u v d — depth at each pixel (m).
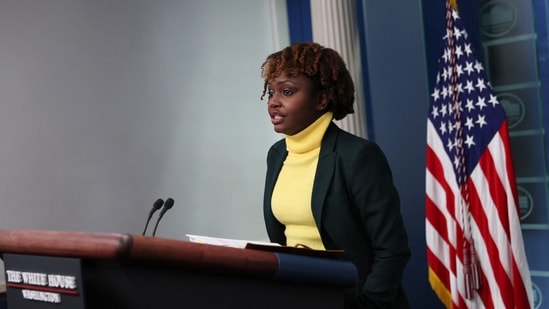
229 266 1.40
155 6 5.25
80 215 4.78
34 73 4.63
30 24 4.63
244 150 5.68
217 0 5.60
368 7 4.80
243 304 1.47
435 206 4.25
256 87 5.78
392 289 2.35
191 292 1.37
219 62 5.58
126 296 1.29
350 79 2.57
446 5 4.33
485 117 4.06
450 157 4.20
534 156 4.38
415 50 4.63
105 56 4.97
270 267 1.48
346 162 2.41
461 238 4.10
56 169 4.69
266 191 2.61
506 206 3.98
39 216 4.60
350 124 4.90
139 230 5.08
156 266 1.30
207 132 5.49
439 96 4.27
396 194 2.48
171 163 5.27
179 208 5.30
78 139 4.80
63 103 4.75
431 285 4.24
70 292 1.31
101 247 1.22
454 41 4.17
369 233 2.42
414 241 4.71
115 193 4.96
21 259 1.40
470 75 4.11
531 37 4.35
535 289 4.41
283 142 2.67
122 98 5.04
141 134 5.12
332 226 2.41
